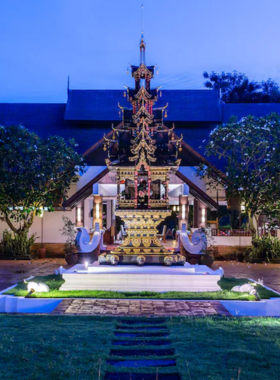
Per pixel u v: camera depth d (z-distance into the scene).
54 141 24.89
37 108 32.34
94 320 10.40
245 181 23.94
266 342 8.56
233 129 24.25
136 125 16.77
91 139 29.91
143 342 8.73
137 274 14.52
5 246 25.14
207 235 23.48
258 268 22.16
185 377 6.75
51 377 6.73
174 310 11.61
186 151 26.84
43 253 25.70
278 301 12.80
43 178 23.64
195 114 31.11
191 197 26.61
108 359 7.69
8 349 7.92
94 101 31.59
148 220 15.91
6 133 23.81
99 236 22.02
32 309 12.77
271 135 24.72
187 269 15.25
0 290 15.07
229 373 6.94
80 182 26.67
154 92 17.28
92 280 14.52
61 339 8.62
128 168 16.16
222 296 13.30
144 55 17.61
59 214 26.33
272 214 24.08
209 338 8.83
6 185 22.78
